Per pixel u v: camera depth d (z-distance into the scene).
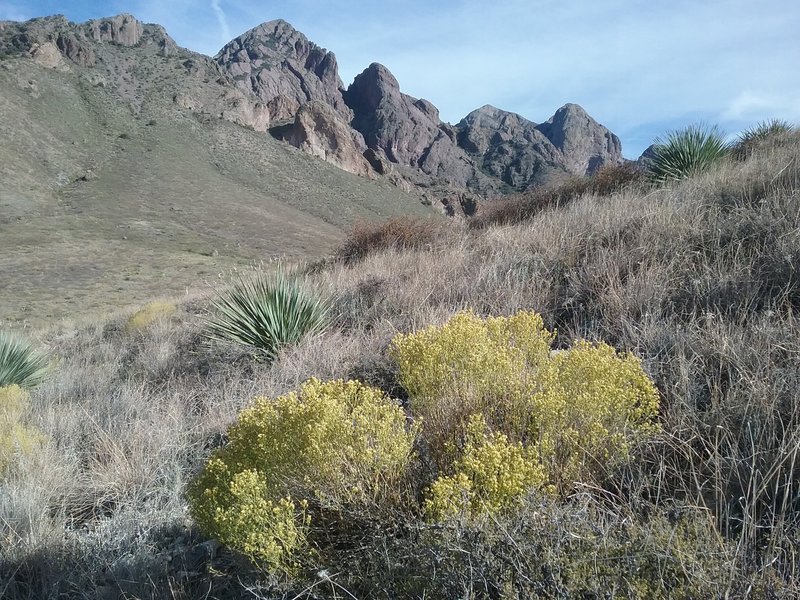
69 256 54.31
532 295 5.22
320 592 2.08
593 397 2.44
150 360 7.84
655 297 4.21
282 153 139.25
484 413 2.68
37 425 5.36
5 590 2.93
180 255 58.34
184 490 3.66
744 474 2.26
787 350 2.91
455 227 11.81
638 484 2.32
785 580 1.73
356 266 10.05
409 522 2.16
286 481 2.42
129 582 2.78
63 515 3.72
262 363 6.31
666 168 9.66
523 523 1.87
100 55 155.12
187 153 119.06
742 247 4.64
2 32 142.62
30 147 98.69
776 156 6.79
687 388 2.87
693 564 1.66
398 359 3.11
